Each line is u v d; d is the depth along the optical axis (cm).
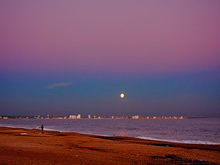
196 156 2272
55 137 3891
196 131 8431
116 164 1761
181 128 10700
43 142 3116
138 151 2511
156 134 6806
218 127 11681
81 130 8650
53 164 1581
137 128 10625
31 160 1670
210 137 5844
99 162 1786
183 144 3719
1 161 1559
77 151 2350
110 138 4619
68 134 5369
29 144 2777
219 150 3120
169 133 7269
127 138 4644
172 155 2284
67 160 1772
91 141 3425
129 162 1886
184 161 2019
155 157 2173
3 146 2445
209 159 2144
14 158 1709
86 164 1669
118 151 2497
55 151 2248
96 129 9469
